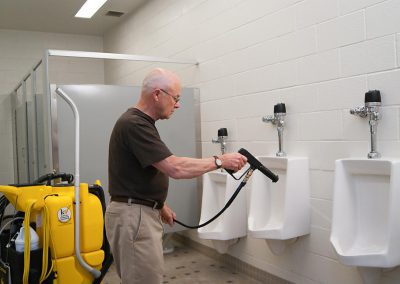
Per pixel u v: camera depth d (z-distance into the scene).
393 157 1.87
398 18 1.83
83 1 4.28
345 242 1.94
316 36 2.25
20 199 2.22
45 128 2.83
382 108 1.91
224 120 3.08
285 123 2.49
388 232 1.69
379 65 1.92
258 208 2.53
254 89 2.75
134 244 1.76
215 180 3.01
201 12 3.32
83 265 2.04
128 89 2.99
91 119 2.85
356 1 2.02
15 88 4.91
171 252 3.53
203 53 3.32
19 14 4.66
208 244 3.39
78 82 5.66
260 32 2.67
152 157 1.72
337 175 1.97
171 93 1.86
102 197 2.25
